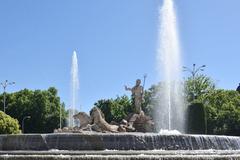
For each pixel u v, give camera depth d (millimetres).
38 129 91875
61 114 93250
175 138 27688
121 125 34281
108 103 91500
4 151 25547
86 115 34594
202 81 85562
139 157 20203
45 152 24078
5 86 83938
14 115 92438
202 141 28438
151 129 36406
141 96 37062
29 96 93500
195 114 59719
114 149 26719
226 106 75188
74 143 26734
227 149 29344
